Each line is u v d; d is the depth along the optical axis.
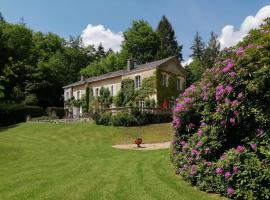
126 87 41.00
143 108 31.19
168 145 20.86
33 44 64.69
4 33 55.34
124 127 29.48
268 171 6.42
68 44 80.50
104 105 43.38
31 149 20.52
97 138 25.98
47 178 10.97
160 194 7.93
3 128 36.66
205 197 7.48
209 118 8.38
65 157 16.33
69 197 8.22
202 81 9.22
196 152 8.69
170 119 32.88
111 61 73.38
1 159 17.27
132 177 10.11
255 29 8.30
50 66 58.94
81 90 49.38
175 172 10.38
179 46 78.19
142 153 16.64
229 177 7.15
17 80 54.50
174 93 40.31
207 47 78.81
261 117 6.92
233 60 7.84
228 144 8.13
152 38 69.44
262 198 6.53
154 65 38.12
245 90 7.31
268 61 6.99
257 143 7.02
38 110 46.97
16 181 10.79
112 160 14.13
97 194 8.34
